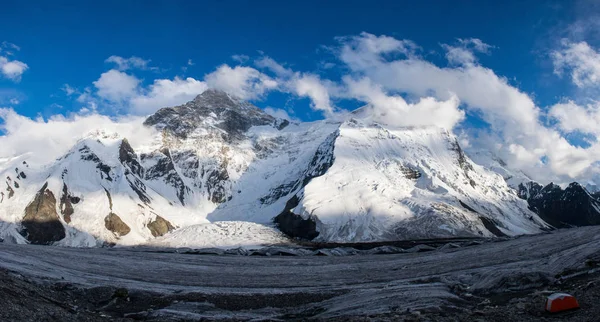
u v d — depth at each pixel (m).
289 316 43.62
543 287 43.56
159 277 61.81
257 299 49.03
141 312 43.72
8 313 30.47
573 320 29.33
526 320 30.80
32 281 49.16
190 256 85.38
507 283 45.28
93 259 74.25
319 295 50.28
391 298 44.19
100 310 44.62
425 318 34.47
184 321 40.28
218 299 48.66
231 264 75.50
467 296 44.50
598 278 40.72
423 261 73.50
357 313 40.91
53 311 34.62
